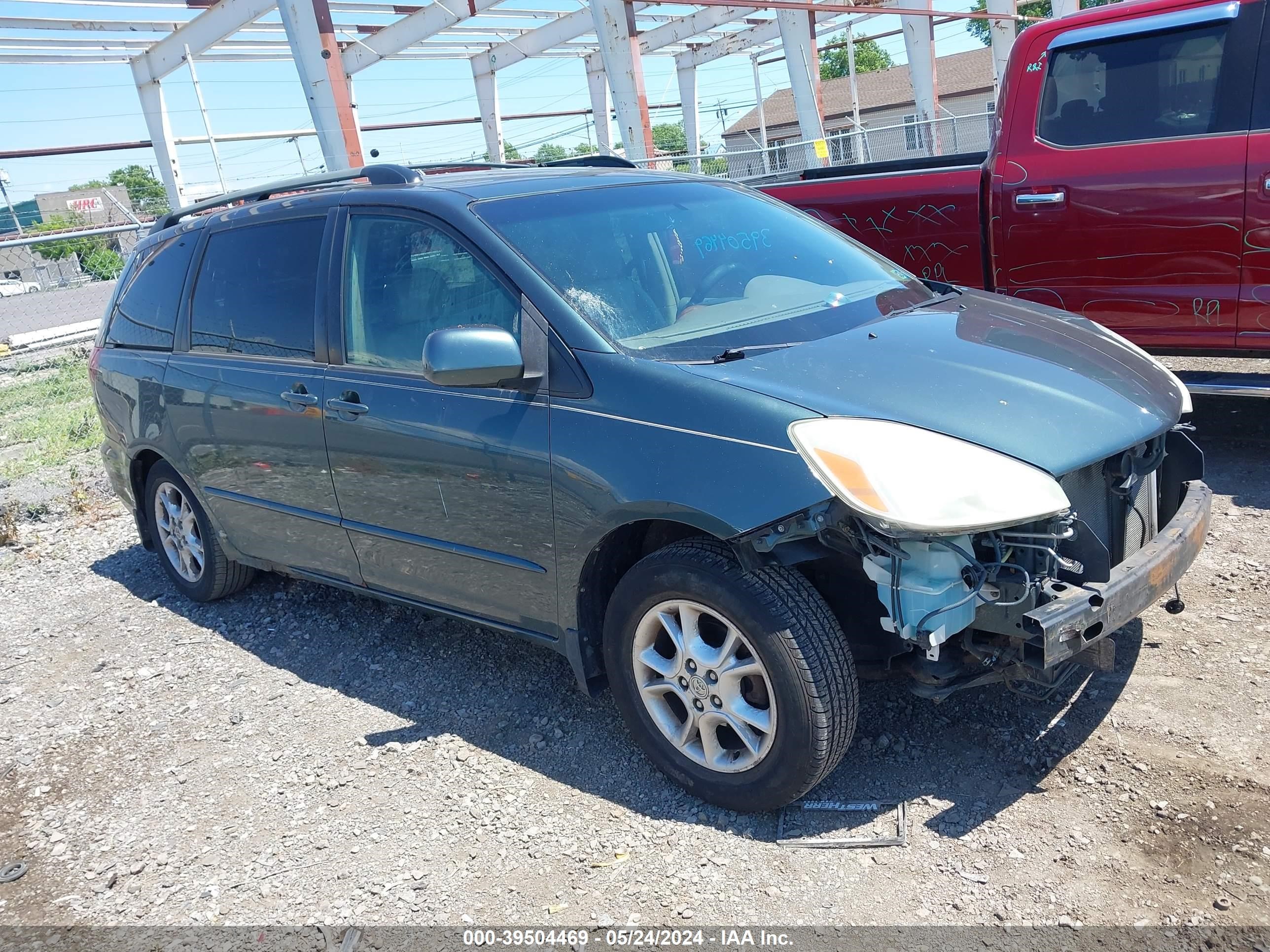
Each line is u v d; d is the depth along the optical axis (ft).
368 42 65.57
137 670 14.19
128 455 16.34
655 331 10.35
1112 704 10.51
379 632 14.43
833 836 9.04
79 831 10.48
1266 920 7.54
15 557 19.90
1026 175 17.75
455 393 10.84
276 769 11.19
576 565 9.99
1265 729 9.77
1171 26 16.17
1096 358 10.48
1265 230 15.60
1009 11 69.51
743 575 8.79
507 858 9.25
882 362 9.70
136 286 16.40
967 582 8.15
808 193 20.26
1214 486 16.31
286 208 13.47
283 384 12.85
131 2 51.72
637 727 10.07
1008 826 8.89
